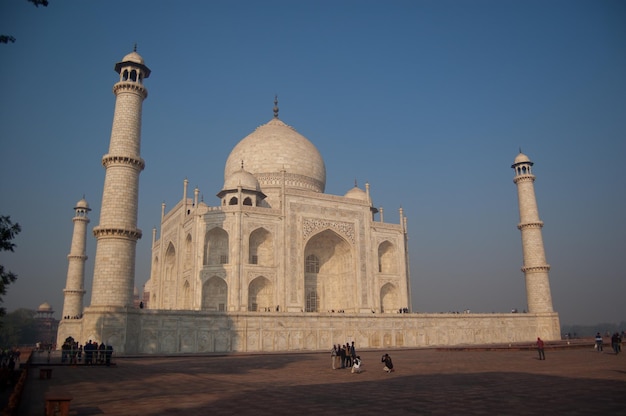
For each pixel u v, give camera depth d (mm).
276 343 67188
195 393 24375
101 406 20688
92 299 57844
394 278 94375
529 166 96500
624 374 30594
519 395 22250
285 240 84062
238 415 18266
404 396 22609
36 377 34156
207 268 79438
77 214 99188
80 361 46656
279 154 100250
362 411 18797
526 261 93812
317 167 104438
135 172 62250
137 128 63531
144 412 19156
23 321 156750
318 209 88938
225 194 87938
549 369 34812
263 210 83750
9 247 28922
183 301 84438
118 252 58656
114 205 59688
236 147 105250
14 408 16719
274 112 116625
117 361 49062
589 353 53656
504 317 88125
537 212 94625
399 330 77625
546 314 90250
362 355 56188
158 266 101062
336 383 28344
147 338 59125
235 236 79938
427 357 51156
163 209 100500
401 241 96875
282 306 81188
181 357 54688
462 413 18109
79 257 96875
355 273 89938
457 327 83250
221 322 64125
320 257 94375
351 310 89312
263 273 80938
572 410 18297
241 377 32188
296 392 24391
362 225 93062
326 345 70750
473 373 32906
